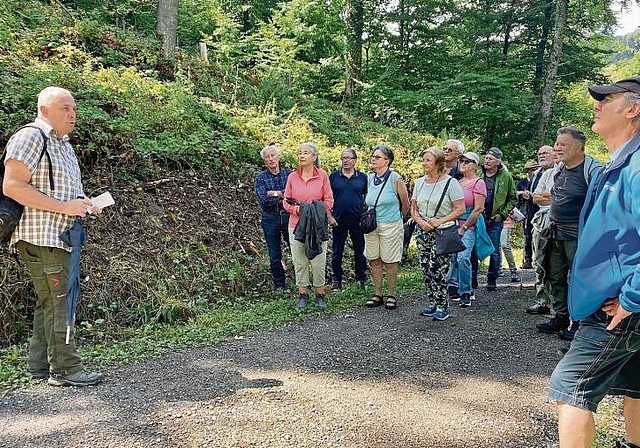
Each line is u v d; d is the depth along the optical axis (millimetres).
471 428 3264
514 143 19453
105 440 2986
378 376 4043
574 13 19500
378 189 6094
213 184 8227
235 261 7109
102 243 6184
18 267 5273
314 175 6250
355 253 7270
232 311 5969
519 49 20844
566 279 5031
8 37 8766
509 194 7219
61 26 10531
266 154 6715
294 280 7395
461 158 6508
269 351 4598
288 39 18672
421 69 20234
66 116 3658
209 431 3111
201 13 19266
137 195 7125
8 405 3434
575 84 22344
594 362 2354
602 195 2414
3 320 4969
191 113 9062
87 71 8695
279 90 13102
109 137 7277
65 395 3598
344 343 4840
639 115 2426
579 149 4645
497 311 6090
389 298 6180
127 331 5219
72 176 3754
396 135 14844
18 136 3480
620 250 2311
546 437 3199
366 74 21172
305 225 5852
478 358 4496
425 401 3623
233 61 17281
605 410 3631
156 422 3213
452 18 20078
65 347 3727
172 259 6535
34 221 3574
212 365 4234
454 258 6320
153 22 16703
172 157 8008
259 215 8242
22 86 7188
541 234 5043
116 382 3846
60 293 3688
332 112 14539
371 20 20344
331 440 3051
